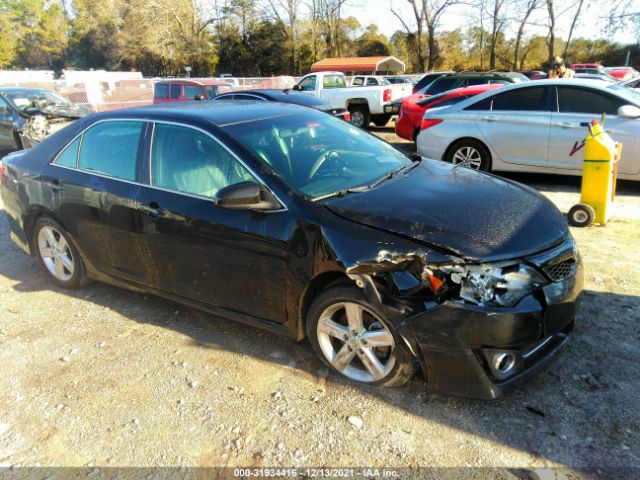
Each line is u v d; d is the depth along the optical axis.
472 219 2.90
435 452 2.52
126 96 18.75
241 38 59.28
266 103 4.38
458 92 9.76
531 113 7.16
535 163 7.26
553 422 2.66
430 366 2.70
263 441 2.67
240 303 3.38
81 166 4.17
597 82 6.98
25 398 3.15
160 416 2.92
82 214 4.09
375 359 2.92
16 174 4.61
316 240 2.91
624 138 6.60
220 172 3.39
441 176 3.63
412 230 2.77
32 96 11.55
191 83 15.93
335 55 57.50
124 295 4.49
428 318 2.63
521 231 2.87
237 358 3.42
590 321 3.58
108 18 73.81
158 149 3.71
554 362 3.13
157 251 3.69
